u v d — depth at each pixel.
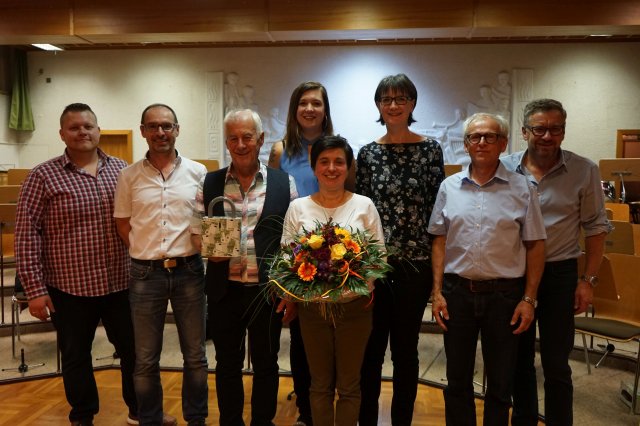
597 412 2.90
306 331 2.05
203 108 9.40
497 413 2.02
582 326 3.15
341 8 6.61
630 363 3.51
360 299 2.02
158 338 2.38
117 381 3.28
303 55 9.18
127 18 6.81
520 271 2.02
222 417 2.27
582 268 3.20
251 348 2.24
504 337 2.01
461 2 6.43
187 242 2.38
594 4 6.25
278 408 2.87
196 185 2.46
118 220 2.44
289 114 2.53
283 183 2.28
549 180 2.23
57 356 3.46
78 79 9.59
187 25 6.79
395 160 2.34
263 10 6.70
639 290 3.19
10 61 9.61
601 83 8.75
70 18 6.82
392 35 6.86
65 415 2.80
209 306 2.25
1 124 9.39
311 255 1.89
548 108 2.18
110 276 2.52
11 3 6.84
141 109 9.52
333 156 2.05
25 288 2.35
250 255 2.19
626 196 7.85
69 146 2.48
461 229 2.07
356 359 2.04
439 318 2.13
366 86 9.09
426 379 3.32
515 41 8.76
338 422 2.03
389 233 2.29
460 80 8.92
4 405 2.93
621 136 8.73
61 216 2.43
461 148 8.91
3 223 4.31
